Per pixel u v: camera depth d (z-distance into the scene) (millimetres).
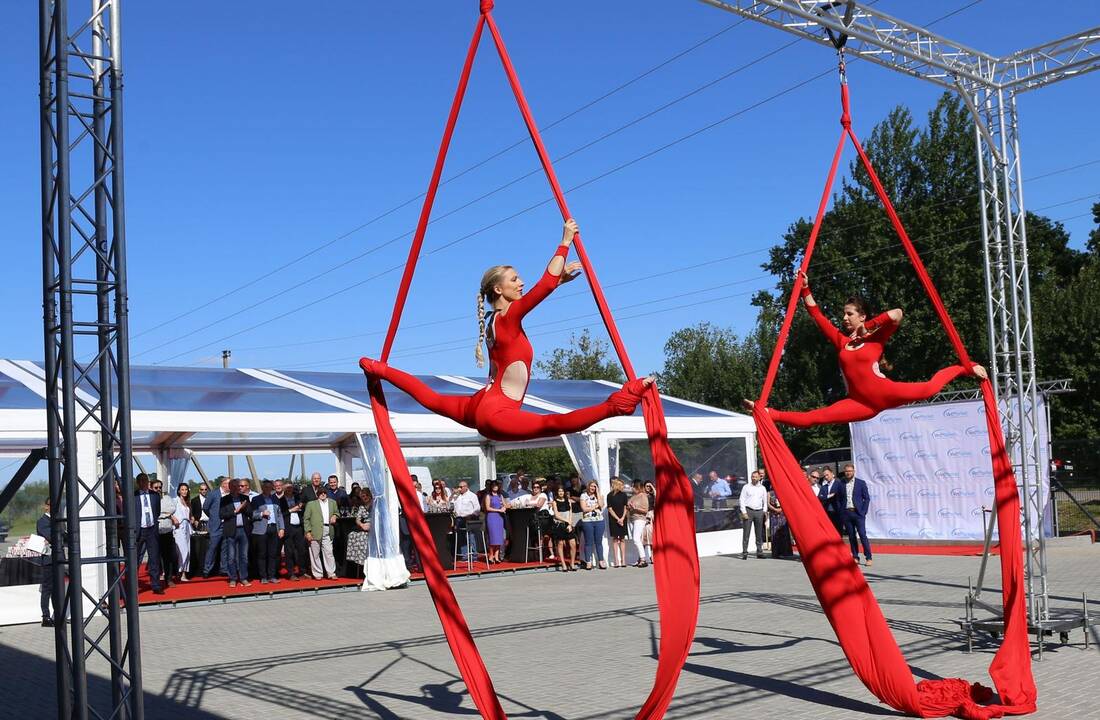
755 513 21000
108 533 6996
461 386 22609
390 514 17406
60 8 6734
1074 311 37875
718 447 22234
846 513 18688
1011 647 7789
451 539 20000
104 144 7246
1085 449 26578
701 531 21656
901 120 36062
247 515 17781
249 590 16672
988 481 20859
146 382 17641
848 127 7945
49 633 13117
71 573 6703
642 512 20000
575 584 17062
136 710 6707
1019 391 10461
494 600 15211
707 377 49250
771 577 17172
